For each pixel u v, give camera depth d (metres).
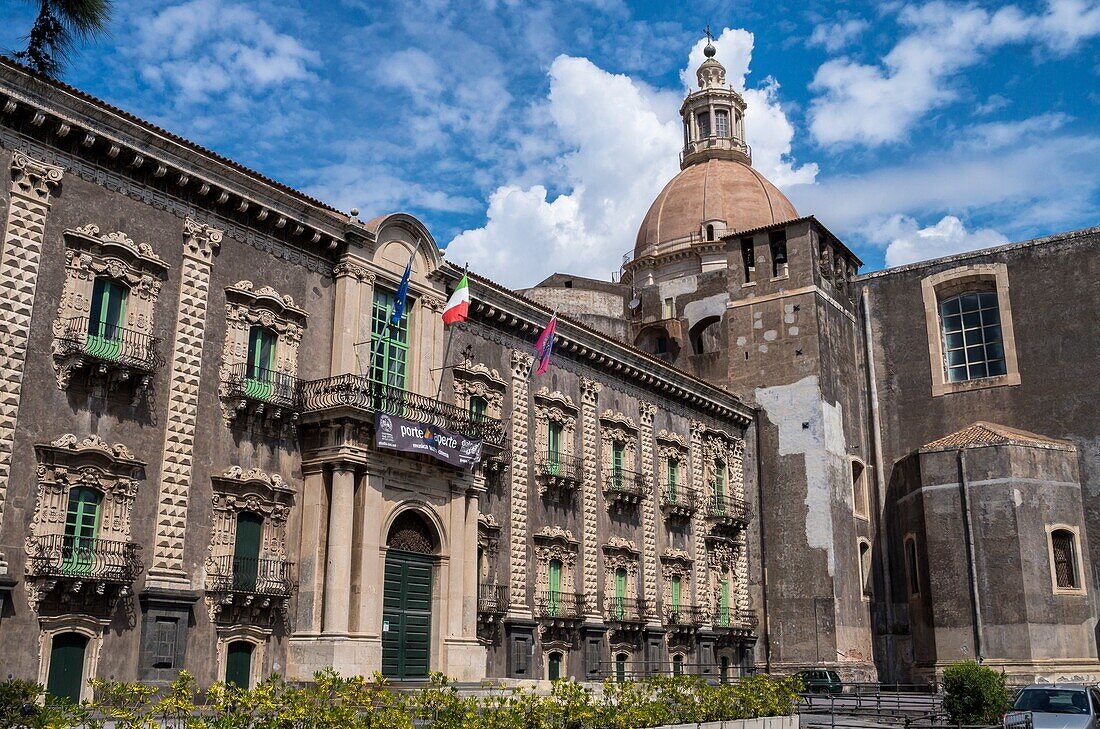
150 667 26.14
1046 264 56.69
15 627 23.81
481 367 39.41
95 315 27.03
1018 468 49.03
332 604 29.84
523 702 21.06
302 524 31.11
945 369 59.62
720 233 70.88
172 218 29.31
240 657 28.91
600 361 46.62
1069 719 25.91
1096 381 53.75
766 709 25.55
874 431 60.16
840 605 52.91
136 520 26.86
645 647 46.16
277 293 31.80
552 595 41.34
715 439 54.94
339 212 34.59
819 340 56.69
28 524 24.53
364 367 33.69
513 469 40.44
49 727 17.14
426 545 34.44
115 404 26.91
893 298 61.53
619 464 47.38
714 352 60.28
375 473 31.89
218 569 28.52
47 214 26.17
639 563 46.88
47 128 26.36
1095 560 51.09
